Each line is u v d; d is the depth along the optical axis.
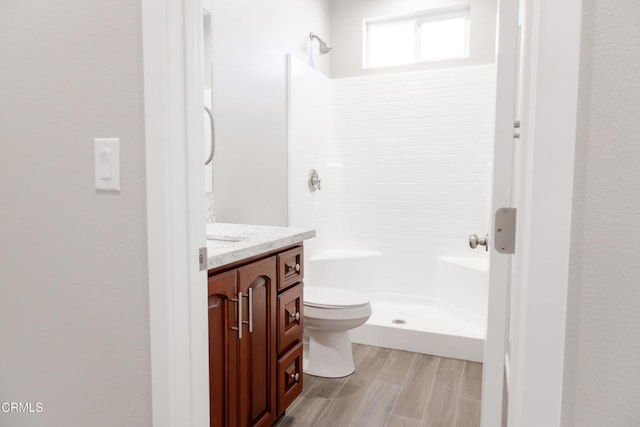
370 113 3.37
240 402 1.42
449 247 3.22
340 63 3.54
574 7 0.56
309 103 3.01
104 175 0.94
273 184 2.65
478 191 3.12
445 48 3.42
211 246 1.39
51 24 0.98
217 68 2.15
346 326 2.19
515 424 0.65
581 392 0.59
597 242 0.57
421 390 2.12
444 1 3.25
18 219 1.08
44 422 1.11
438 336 2.57
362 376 2.29
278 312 1.68
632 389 0.56
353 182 3.46
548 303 0.59
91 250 0.98
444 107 3.18
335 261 3.16
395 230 3.36
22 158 1.05
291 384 1.83
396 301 3.37
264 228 1.96
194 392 0.94
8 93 1.05
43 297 1.06
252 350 1.50
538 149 0.58
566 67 0.56
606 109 0.56
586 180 0.57
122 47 0.90
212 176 2.14
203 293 0.96
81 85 0.95
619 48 0.55
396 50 3.55
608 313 0.57
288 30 2.83
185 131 0.89
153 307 0.89
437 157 3.22
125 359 0.96
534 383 0.61
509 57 0.77
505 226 0.79
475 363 2.46
